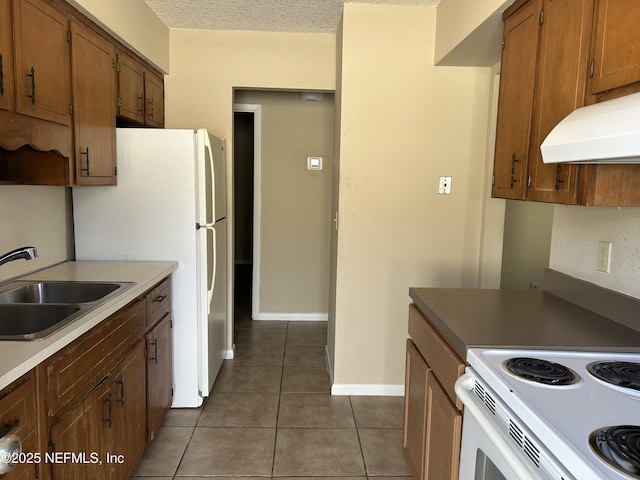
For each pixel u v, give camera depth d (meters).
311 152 4.44
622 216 1.62
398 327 3.03
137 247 2.61
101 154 2.34
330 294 3.47
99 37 2.28
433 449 1.65
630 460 0.79
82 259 2.61
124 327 1.88
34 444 1.25
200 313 2.72
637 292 1.55
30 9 1.71
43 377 1.29
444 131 2.90
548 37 1.62
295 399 2.96
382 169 2.91
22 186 2.18
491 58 2.65
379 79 2.85
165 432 2.53
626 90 1.23
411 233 2.97
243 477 2.16
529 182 1.74
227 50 3.27
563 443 0.85
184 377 2.73
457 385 1.29
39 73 1.78
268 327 4.41
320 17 2.99
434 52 2.83
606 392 1.09
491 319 1.64
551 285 2.03
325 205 4.51
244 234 7.63
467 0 2.26
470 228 2.98
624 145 0.93
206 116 3.31
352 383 3.06
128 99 2.65
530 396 1.06
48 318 1.71
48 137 1.86
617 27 1.25
